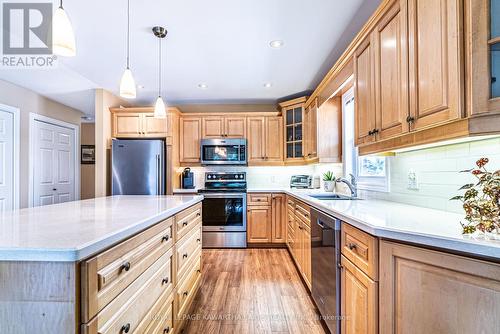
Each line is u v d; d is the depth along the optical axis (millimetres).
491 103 961
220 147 4199
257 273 2938
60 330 791
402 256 1102
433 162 1655
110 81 3457
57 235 937
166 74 3281
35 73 3154
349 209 1696
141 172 3793
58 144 4348
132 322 1111
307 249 2410
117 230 1013
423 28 1222
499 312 853
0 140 3301
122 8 1931
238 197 3957
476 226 973
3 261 799
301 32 2283
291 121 4141
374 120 1688
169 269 1590
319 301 1961
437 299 996
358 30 2254
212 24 2156
